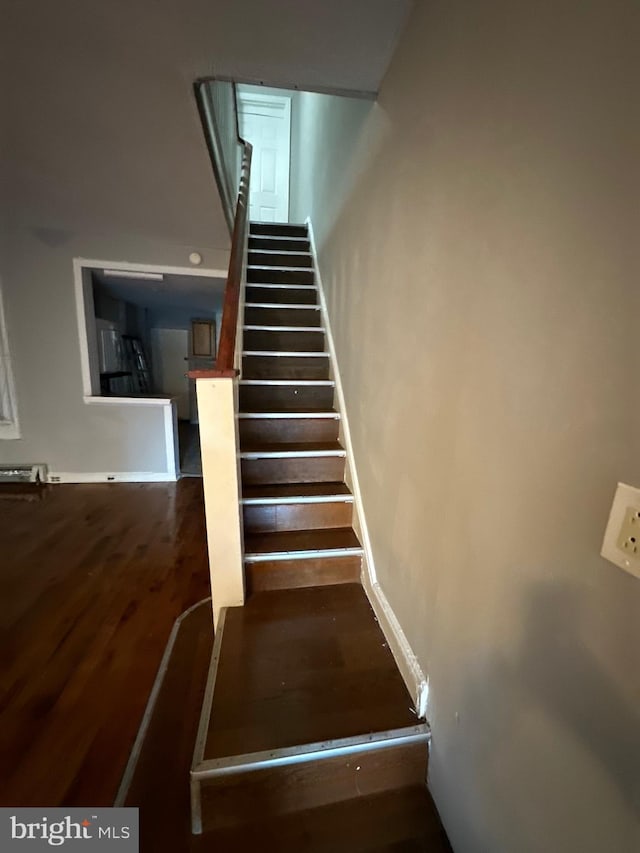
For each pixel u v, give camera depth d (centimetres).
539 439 68
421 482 120
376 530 168
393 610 147
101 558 246
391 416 148
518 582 74
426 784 117
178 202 283
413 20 126
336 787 112
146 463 394
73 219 316
